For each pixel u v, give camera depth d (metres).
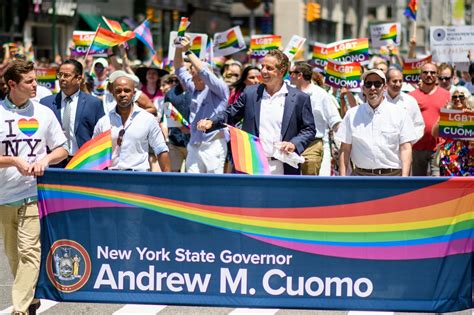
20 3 37.25
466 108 12.97
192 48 17.12
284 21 46.91
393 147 10.52
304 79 13.41
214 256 8.03
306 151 13.26
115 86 10.19
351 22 56.34
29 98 8.73
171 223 8.05
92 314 9.78
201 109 12.43
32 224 8.59
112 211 8.11
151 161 12.92
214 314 9.80
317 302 7.98
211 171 12.42
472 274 7.89
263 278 8.00
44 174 8.18
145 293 8.14
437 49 20.17
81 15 38.97
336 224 7.88
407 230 7.85
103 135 9.00
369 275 7.91
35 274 8.52
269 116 10.05
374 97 10.45
